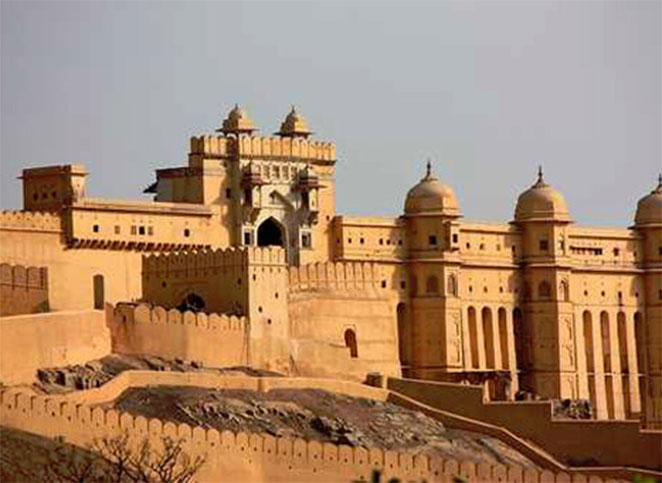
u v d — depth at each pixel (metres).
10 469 158.12
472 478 185.00
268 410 189.00
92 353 187.75
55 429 164.25
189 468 167.25
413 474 181.88
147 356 192.00
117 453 161.00
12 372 179.50
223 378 190.38
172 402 184.38
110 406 181.75
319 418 190.62
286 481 175.38
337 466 178.12
